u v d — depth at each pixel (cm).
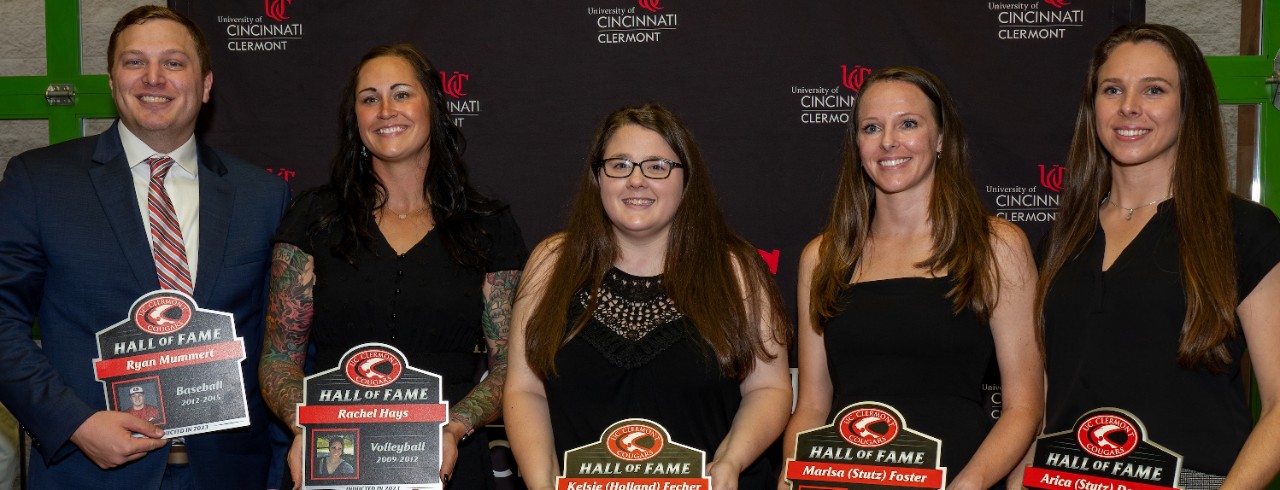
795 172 316
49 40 338
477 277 227
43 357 223
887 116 209
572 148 319
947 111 213
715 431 209
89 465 227
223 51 323
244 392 220
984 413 206
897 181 209
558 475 206
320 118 322
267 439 246
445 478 213
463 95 321
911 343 204
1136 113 197
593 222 215
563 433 209
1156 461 177
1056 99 311
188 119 237
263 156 323
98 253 227
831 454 192
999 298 204
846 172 222
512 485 325
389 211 231
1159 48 199
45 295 230
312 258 225
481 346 302
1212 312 185
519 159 321
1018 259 207
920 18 313
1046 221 312
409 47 234
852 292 213
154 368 218
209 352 220
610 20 318
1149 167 203
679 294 208
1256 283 188
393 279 220
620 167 207
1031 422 200
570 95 320
